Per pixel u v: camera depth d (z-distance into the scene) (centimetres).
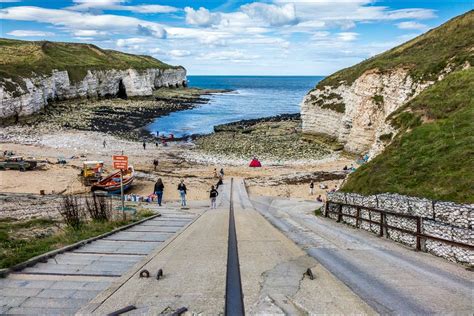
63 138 6269
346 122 6234
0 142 5653
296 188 4100
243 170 4900
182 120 9500
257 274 951
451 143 1894
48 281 861
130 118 9156
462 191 1434
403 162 2033
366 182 2128
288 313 723
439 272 1075
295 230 1845
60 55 13025
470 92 2411
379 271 1070
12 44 12681
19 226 1642
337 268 1095
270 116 10825
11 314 673
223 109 12381
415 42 6444
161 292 807
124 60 16275
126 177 3769
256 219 2111
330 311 731
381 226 1664
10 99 7319
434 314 755
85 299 756
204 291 819
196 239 1399
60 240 1311
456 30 5806
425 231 1357
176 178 4331
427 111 2483
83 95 11531
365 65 6862
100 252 1180
